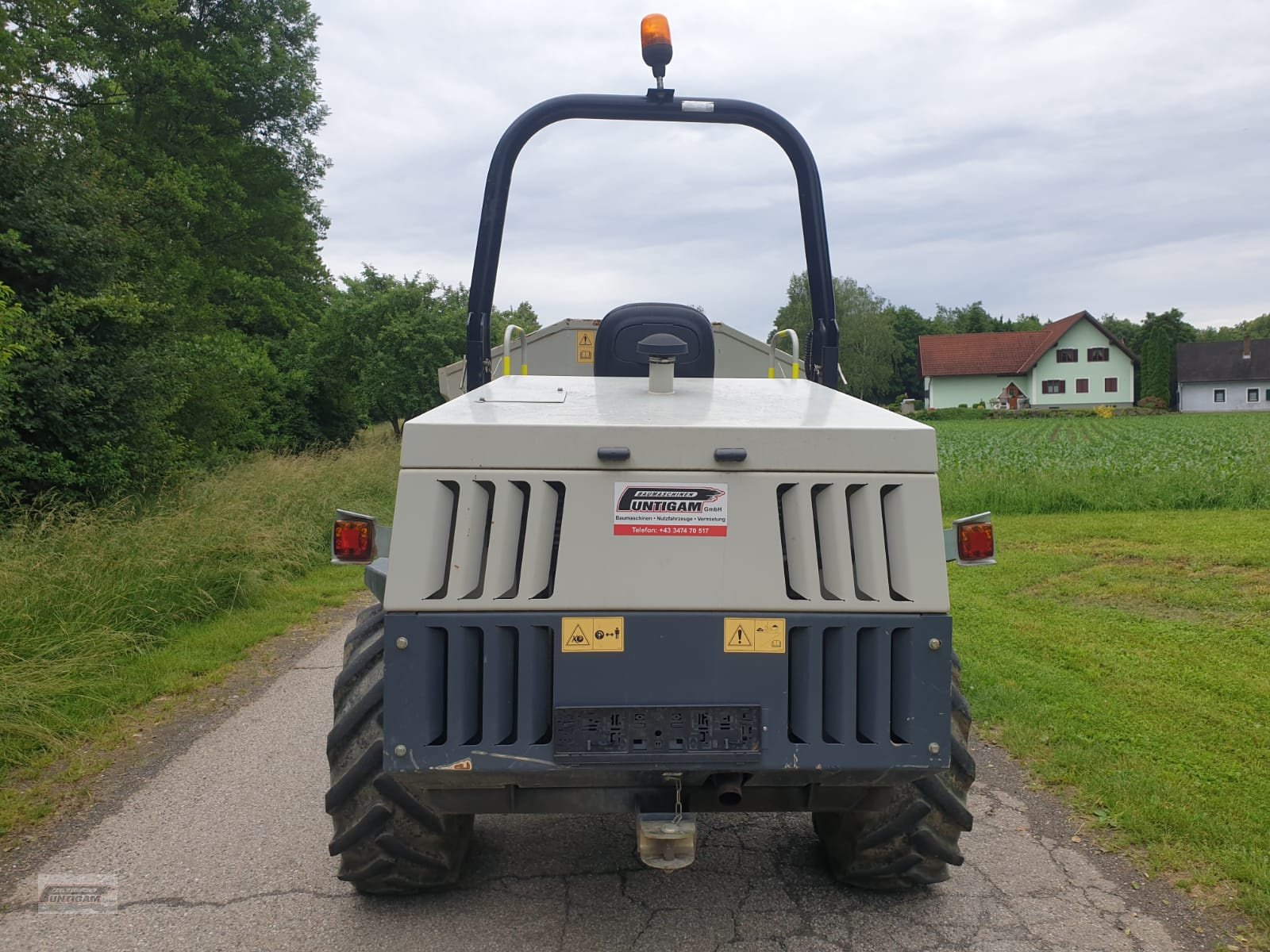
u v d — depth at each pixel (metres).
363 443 22.30
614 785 2.60
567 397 3.07
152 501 10.34
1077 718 5.02
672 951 2.96
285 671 6.31
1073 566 9.31
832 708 2.49
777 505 2.47
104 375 10.88
